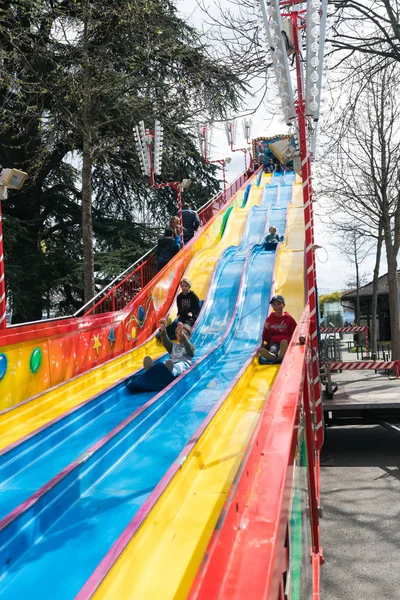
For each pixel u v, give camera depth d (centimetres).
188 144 2559
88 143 1573
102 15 1736
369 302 5350
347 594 675
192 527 449
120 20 1742
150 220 3000
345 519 916
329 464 1253
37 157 2181
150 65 1875
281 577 215
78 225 2781
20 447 621
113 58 1912
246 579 173
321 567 750
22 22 1959
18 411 791
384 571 731
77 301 2653
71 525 463
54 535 447
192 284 1627
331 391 1444
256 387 906
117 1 1761
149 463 590
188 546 420
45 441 663
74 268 2403
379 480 1114
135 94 2020
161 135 1686
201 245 1883
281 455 278
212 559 186
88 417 778
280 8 857
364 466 1227
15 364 841
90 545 430
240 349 1219
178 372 931
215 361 1106
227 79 1025
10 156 2458
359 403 1345
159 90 1886
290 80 839
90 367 1080
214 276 1595
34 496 458
